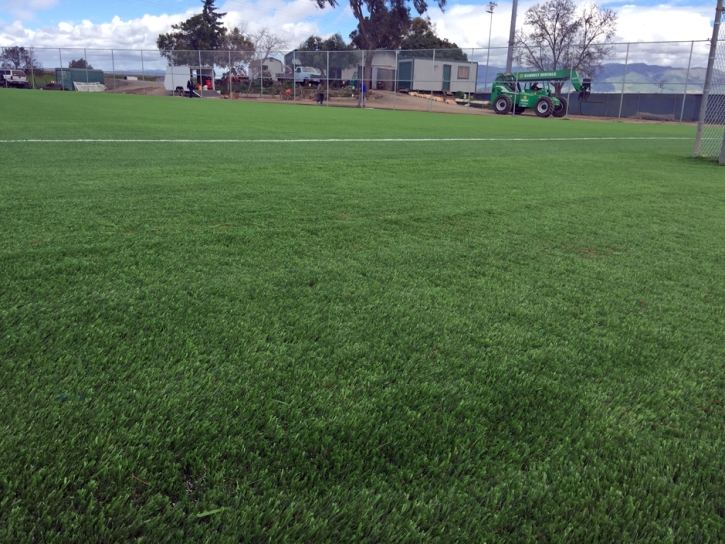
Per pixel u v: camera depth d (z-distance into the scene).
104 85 36.88
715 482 1.22
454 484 1.17
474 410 1.44
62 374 1.48
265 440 1.26
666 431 1.40
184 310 1.96
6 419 1.27
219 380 1.50
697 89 26.11
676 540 1.07
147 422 1.30
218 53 33.72
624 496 1.17
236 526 1.02
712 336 2.00
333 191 4.45
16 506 1.02
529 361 1.73
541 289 2.41
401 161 6.70
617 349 1.85
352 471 1.19
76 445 1.20
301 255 2.71
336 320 1.94
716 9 8.44
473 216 3.79
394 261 2.69
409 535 1.03
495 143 10.20
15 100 18.73
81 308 1.92
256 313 1.97
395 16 44.22
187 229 3.06
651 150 10.09
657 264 2.88
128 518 1.02
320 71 31.27
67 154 6.00
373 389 1.51
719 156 8.25
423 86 30.03
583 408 1.48
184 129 10.20
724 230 3.74
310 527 1.03
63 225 3.00
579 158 8.12
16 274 2.21
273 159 6.33
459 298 2.24
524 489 1.17
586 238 3.36
